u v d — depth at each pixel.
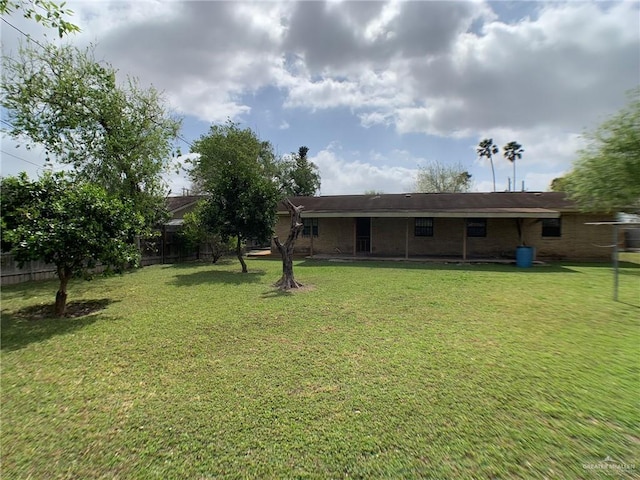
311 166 44.31
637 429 2.49
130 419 2.73
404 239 17.05
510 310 6.05
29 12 3.52
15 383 3.39
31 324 5.49
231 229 11.03
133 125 12.99
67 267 6.19
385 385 3.23
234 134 25.53
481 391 3.09
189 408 2.88
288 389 3.19
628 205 11.95
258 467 2.17
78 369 3.72
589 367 3.58
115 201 6.52
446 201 16.72
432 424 2.59
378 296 7.30
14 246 5.50
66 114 11.75
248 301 6.93
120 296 7.66
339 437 2.45
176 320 5.60
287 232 18.47
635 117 10.29
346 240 17.73
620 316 5.62
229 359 3.93
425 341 4.45
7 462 2.24
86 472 2.15
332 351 4.13
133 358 4.01
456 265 13.12
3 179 5.73
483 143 50.34
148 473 2.13
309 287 8.45
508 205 15.33
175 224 17.97
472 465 2.15
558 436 2.42
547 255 15.31
